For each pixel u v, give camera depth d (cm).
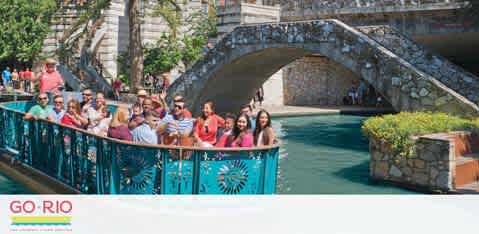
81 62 3481
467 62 3666
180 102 1099
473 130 1207
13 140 1242
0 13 3522
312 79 3738
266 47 2056
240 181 781
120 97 2778
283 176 1297
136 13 2669
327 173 1335
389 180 1176
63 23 3678
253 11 2653
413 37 2439
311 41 1883
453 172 1054
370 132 1202
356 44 1736
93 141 884
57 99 1107
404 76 1590
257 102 3256
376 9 2448
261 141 869
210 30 3434
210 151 759
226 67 2284
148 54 3272
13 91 2623
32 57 3581
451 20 2297
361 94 3822
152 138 823
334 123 2608
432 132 1155
